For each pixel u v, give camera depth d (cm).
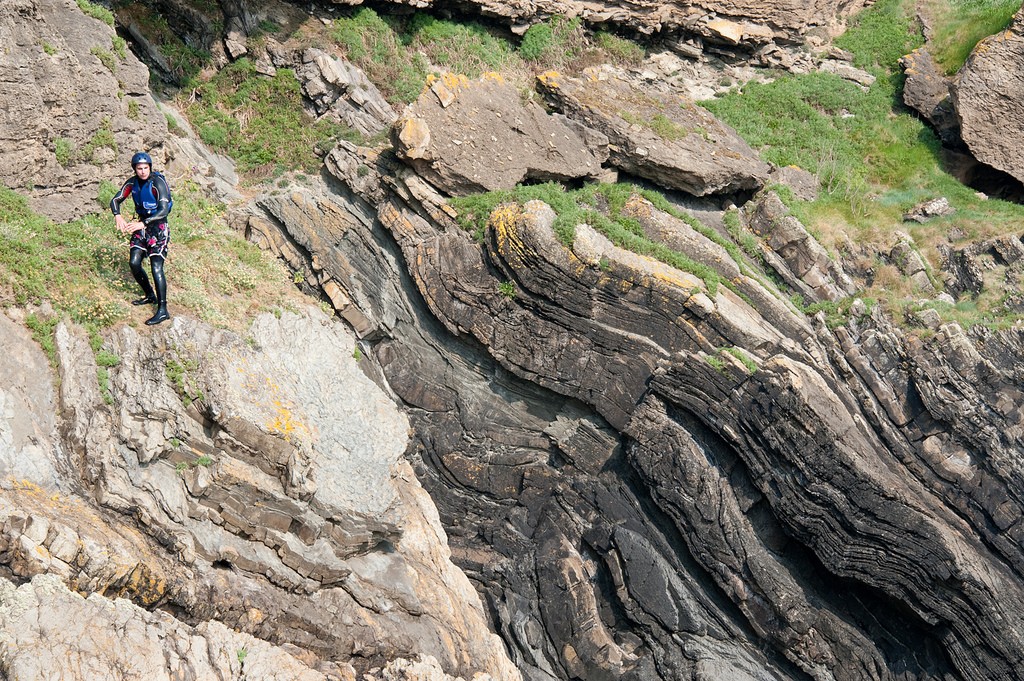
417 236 1612
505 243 1543
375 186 1659
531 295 1536
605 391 1545
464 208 1619
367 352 1636
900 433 1542
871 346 1582
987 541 1466
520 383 1587
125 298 1172
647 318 1527
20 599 816
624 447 1561
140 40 1717
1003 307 1634
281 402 1159
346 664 1073
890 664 1476
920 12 2258
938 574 1394
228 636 960
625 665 1520
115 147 1378
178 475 1048
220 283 1332
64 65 1309
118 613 876
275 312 1316
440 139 1636
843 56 2220
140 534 973
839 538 1434
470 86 1706
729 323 1509
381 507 1176
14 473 914
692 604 1520
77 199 1298
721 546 1488
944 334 1532
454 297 1573
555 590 1542
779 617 1478
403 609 1187
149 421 1039
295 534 1104
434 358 1616
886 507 1410
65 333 1070
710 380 1477
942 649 1455
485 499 1602
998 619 1388
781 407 1438
